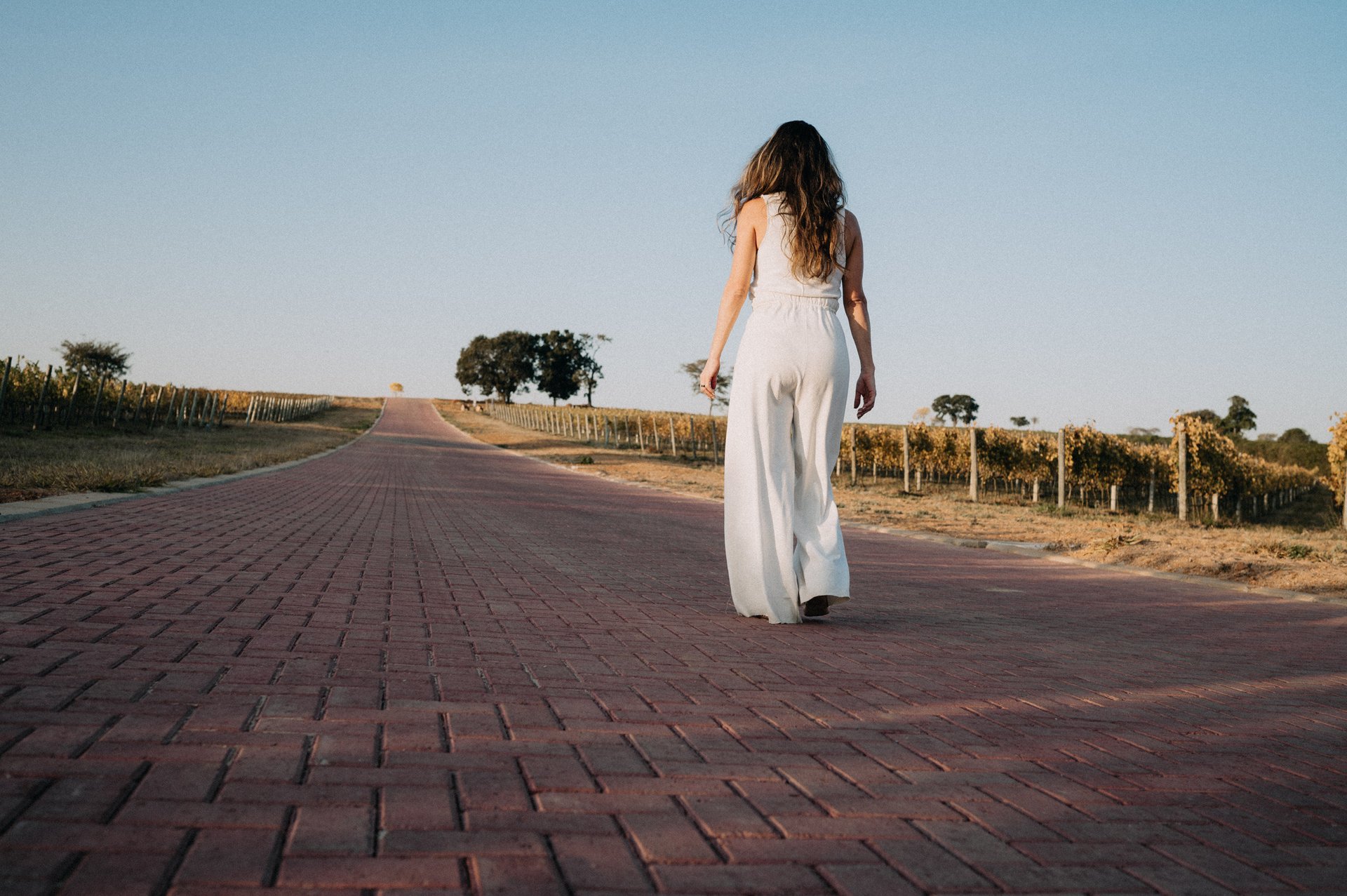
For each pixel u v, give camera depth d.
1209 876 1.54
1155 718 2.77
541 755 1.89
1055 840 1.65
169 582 3.76
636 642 3.35
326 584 4.16
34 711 1.86
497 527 8.70
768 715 2.40
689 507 15.30
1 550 4.18
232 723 1.91
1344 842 1.77
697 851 1.46
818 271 3.77
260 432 35.75
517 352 123.12
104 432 23.38
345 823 1.44
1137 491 34.47
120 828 1.35
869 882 1.40
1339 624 5.77
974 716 2.59
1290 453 61.50
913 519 15.13
